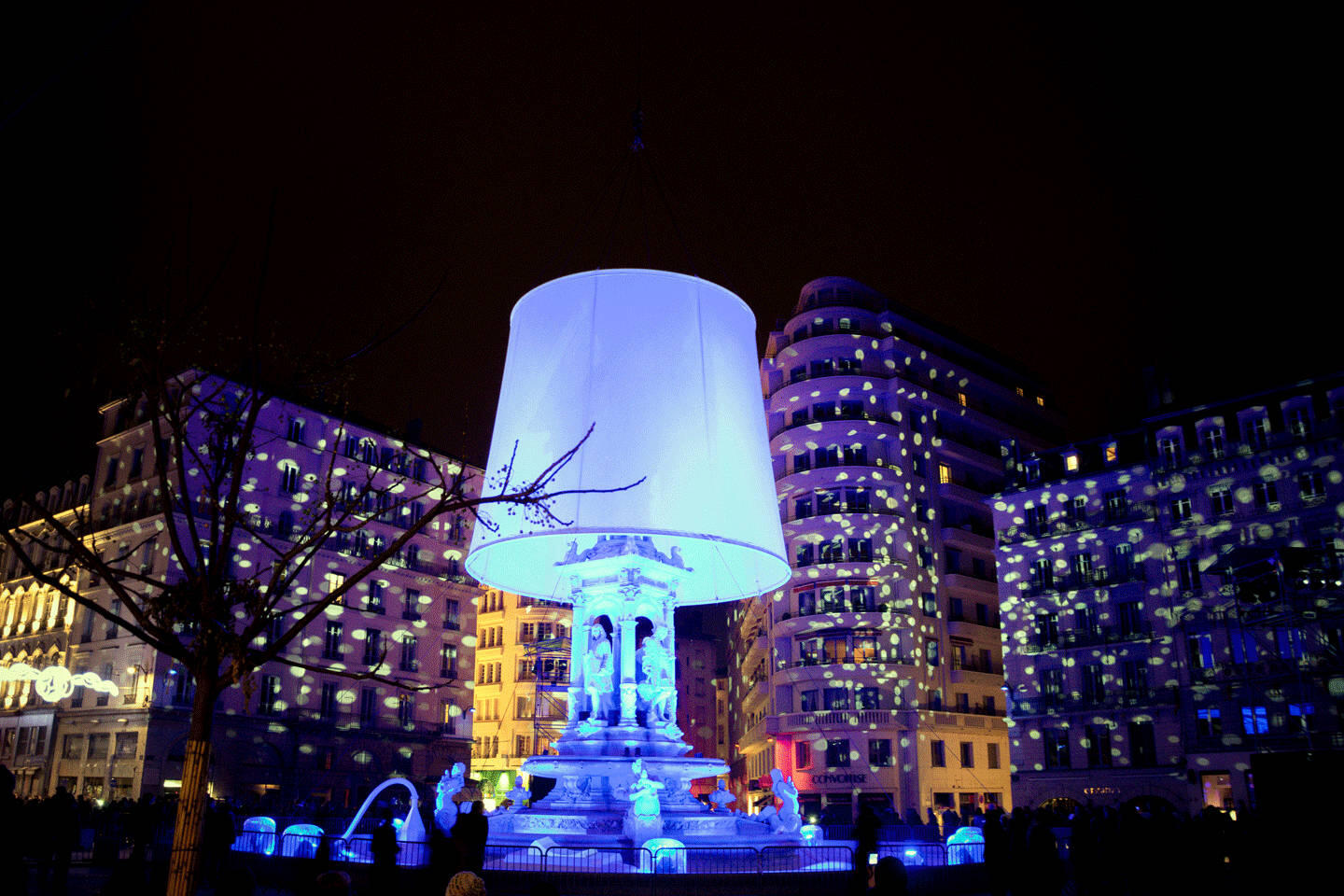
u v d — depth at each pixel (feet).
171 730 138.72
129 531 143.64
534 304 47.75
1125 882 69.67
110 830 87.66
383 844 35.06
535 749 223.30
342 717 155.74
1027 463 160.66
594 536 54.44
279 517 150.00
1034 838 43.91
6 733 157.28
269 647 19.47
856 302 200.13
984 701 179.63
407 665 166.61
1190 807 127.65
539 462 44.19
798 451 184.55
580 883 44.01
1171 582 138.21
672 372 45.06
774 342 198.80
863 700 164.14
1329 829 24.89
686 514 43.04
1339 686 117.50
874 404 184.24
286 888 52.29
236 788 140.36
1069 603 148.97
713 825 50.90
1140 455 147.64
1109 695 140.56
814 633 170.50
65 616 156.66
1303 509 127.75
